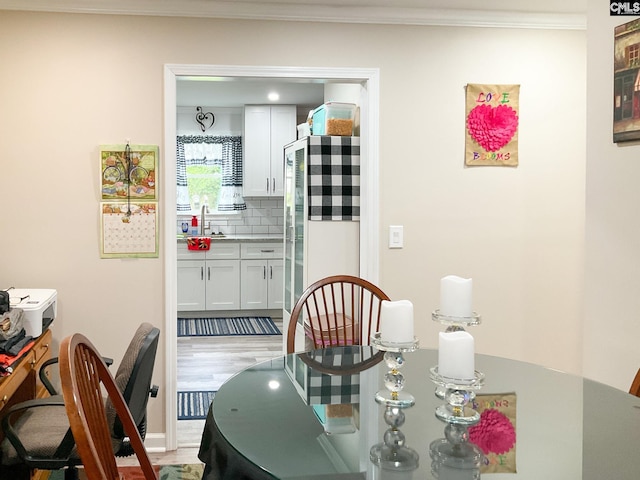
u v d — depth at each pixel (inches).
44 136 129.3
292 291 172.9
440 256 142.3
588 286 110.1
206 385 179.8
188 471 123.1
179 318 274.7
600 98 106.0
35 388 111.0
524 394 74.7
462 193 142.2
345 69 136.8
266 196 290.8
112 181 131.2
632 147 98.4
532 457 55.6
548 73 143.2
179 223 292.2
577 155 144.9
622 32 98.6
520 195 143.9
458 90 140.8
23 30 127.6
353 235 150.6
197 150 295.7
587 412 68.2
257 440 60.0
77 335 56.1
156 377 134.2
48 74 128.6
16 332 102.7
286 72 135.0
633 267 98.6
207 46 132.6
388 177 139.9
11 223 129.2
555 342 146.3
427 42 139.4
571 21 141.3
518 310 144.9
